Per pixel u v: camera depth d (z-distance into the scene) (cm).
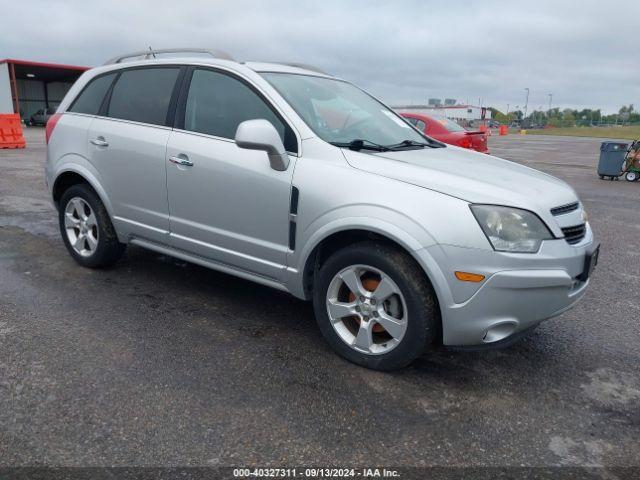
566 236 306
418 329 293
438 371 320
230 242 364
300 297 343
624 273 532
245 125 311
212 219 370
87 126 446
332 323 327
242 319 383
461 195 287
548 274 282
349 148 335
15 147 1731
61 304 396
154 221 406
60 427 252
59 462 229
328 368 317
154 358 321
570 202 320
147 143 399
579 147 2816
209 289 439
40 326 358
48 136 482
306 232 322
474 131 1109
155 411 268
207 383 295
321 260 341
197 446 243
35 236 583
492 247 276
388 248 300
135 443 243
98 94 456
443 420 271
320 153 327
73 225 475
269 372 310
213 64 387
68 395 278
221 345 341
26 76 3825
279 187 331
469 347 293
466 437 258
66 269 474
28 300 401
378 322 310
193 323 373
